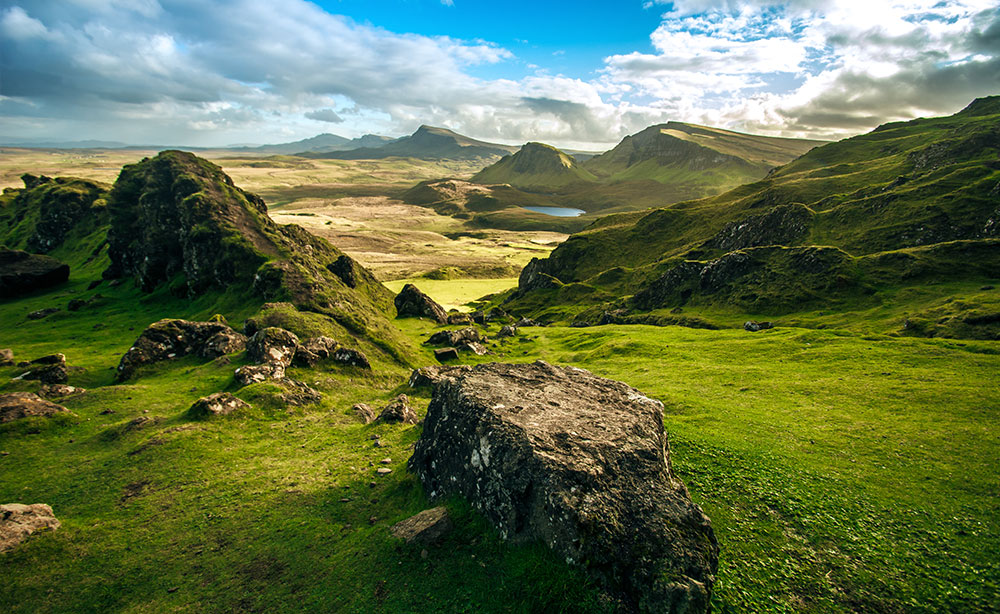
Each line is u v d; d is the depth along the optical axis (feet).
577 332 336.49
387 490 82.43
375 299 400.26
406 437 113.80
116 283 376.68
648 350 248.32
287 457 102.99
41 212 529.04
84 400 136.87
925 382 144.66
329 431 121.08
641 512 55.01
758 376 176.76
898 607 54.24
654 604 47.47
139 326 278.05
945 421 114.21
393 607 52.47
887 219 375.04
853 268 299.38
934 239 329.31
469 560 57.21
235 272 302.45
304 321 229.66
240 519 75.82
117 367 185.47
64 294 361.71
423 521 63.36
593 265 618.85
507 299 603.26
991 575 58.29
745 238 461.78
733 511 73.31
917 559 62.13
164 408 131.64
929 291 256.52
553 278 578.66
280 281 278.46
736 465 89.20
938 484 82.74
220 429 115.03
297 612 53.78
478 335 305.32
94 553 67.36
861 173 573.33
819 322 260.62
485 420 68.28
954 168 417.28
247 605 55.93
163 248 350.43
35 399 124.98
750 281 339.16
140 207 380.37
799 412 131.54
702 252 490.90
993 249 272.92
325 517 75.25
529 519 57.36
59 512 79.30
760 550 63.67
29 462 98.94
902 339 194.70
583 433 65.57
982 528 68.59
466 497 67.51
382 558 59.67
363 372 189.67
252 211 370.12
